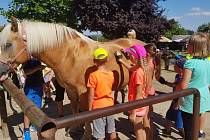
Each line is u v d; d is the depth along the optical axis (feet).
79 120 5.26
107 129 12.91
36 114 4.93
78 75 12.73
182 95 7.73
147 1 66.69
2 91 14.71
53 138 4.82
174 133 16.81
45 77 23.49
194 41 10.78
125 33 66.49
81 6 64.69
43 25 12.50
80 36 13.23
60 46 12.55
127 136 16.48
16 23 12.21
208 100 11.23
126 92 26.61
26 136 15.03
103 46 13.79
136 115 12.28
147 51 13.32
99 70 11.87
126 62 14.07
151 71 13.39
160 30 69.26
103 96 11.75
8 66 12.23
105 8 64.28
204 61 10.96
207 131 16.88
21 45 12.29
